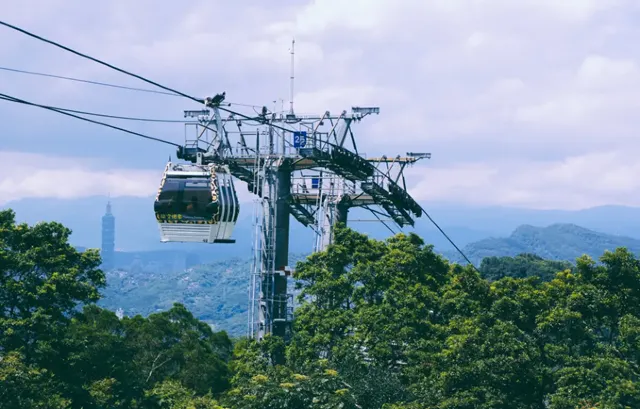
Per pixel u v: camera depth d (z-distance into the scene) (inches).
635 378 2501.2
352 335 2965.1
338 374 2642.7
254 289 3174.2
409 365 2758.4
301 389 2522.1
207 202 2278.5
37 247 2760.8
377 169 3804.1
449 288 3034.0
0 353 2506.2
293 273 3216.0
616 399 2314.2
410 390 2600.9
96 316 3440.0
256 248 3176.7
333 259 3233.3
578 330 2640.3
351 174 3511.3
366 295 3159.5
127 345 3225.9
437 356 2615.7
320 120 3248.0
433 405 2484.0
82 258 2878.9
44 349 2588.6
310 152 3125.0
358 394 2564.0
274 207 3189.0
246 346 3427.7
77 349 2696.9
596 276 2775.6
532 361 2546.8
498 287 2888.8
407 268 3282.5
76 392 2610.7
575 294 2687.0
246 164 3228.3
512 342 2534.5
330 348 3002.0
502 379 2497.5
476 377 2512.3
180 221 2297.0
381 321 2883.9
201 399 2861.7
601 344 2605.8
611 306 2691.9
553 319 2618.1
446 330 2829.7
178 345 3432.6
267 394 2524.6
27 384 2399.1
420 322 2898.6
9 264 2662.4
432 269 3378.4
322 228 3735.2
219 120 3174.2
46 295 2652.6
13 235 2805.1
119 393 2810.0
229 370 3472.0
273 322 3174.2
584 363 2482.8
